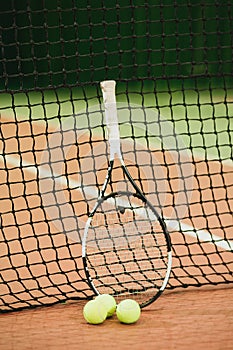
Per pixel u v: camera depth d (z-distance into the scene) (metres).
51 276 7.30
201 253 7.86
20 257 7.94
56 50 20.77
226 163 12.62
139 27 20.05
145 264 7.21
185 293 6.67
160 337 5.61
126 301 5.95
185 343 5.48
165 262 7.28
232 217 9.23
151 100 19.91
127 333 5.71
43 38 20.86
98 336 5.67
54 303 6.48
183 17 19.75
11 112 20.34
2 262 7.78
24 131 17.55
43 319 6.11
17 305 6.52
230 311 6.16
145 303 6.17
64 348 5.45
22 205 10.45
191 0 19.58
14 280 6.80
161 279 6.75
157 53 20.33
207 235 8.55
